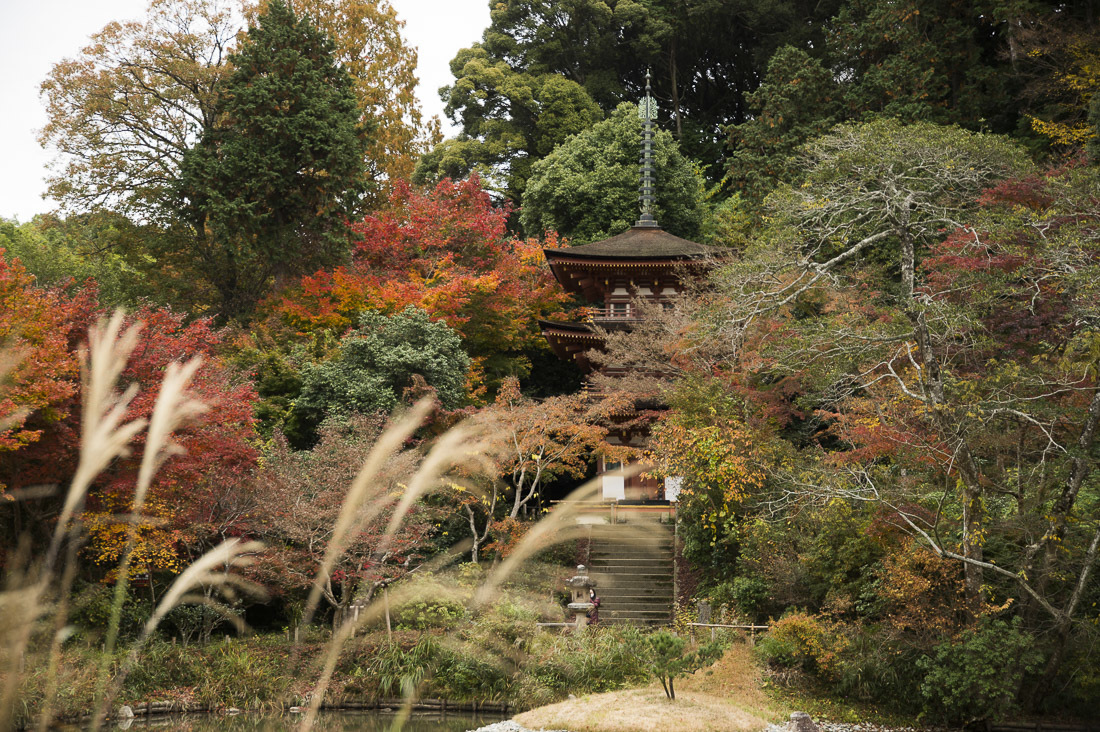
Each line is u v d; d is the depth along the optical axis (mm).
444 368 24859
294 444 25812
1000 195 16453
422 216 32250
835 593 18000
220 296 34375
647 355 26359
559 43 45875
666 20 46219
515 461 22078
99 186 34156
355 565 17234
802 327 17016
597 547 24062
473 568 18828
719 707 15172
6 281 12773
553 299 33938
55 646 1893
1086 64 25891
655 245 30953
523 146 43906
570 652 17594
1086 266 14359
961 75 32656
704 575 22547
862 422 16906
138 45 33750
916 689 16156
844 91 31375
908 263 15820
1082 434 14648
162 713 16078
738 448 21016
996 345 16141
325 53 35188
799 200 17531
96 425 1665
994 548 16781
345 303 29312
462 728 15359
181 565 18266
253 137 33219
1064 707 15797
